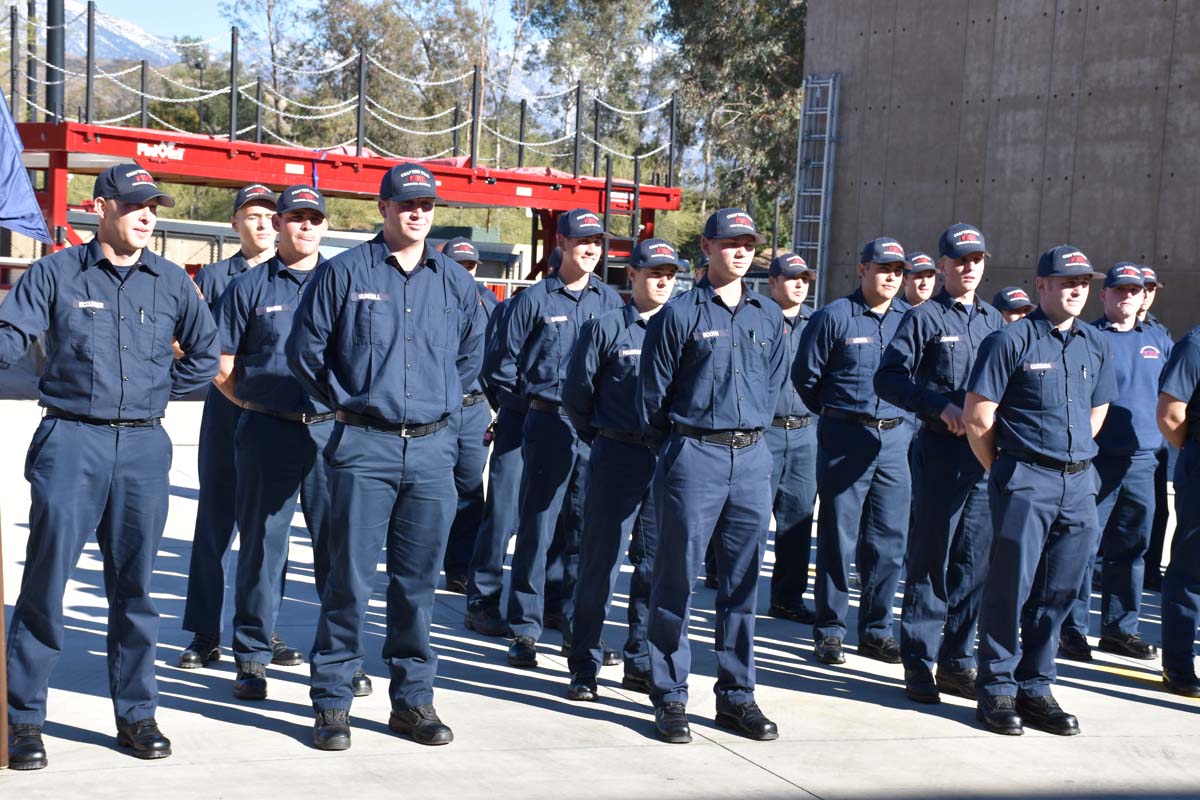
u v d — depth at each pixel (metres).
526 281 19.44
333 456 4.70
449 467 4.80
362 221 41.62
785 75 39.66
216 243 21.19
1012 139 18.23
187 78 51.25
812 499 7.25
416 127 48.00
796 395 7.16
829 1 20.45
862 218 20.09
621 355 5.52
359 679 5.43
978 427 5.34
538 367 6.24
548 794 4.31
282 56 49.31
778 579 7.32
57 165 15.03
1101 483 6.64
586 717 5.27
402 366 4.64
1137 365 6.72
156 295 4.51
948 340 5.98
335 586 4.71
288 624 6.58
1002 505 5.33
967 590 5.81
